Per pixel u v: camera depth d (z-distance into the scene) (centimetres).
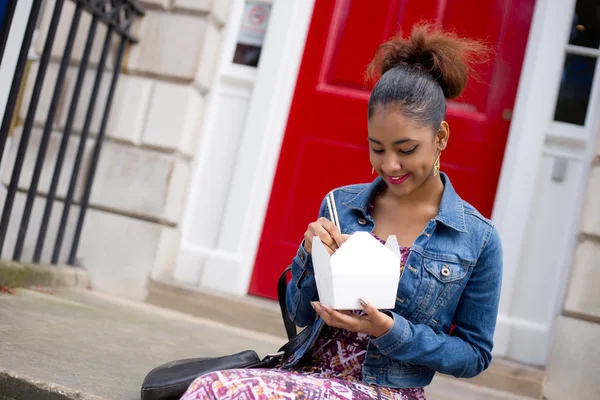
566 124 268
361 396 111
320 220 124
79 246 286
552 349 240
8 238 293
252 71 302
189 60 288
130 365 171
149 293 278
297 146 296
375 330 113
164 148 287
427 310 122
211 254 291
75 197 288
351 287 111
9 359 148
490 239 125
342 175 290
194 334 234
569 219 261
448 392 233
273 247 292
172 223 291
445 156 281
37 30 328
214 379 107
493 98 279
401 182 121
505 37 280
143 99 292
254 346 234
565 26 269
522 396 234
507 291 260
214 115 304
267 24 305
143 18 295
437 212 130
